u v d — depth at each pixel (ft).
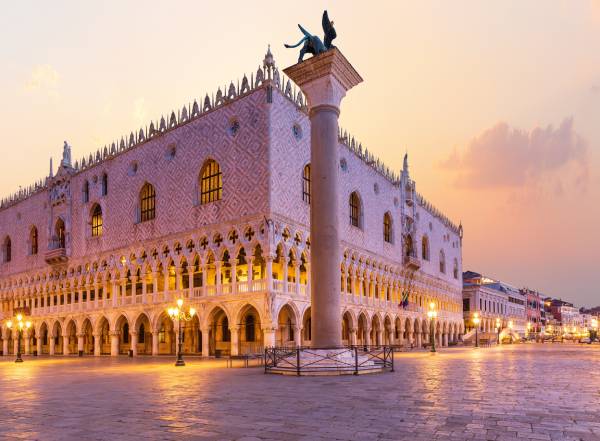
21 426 41.01
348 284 217.56
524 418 41.60
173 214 187.93
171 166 192.24
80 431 38.55
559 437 34.40
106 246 215.51
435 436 34.88
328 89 96.94
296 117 177.27
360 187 225.15
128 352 195.00
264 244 158.40
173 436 35.94
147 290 218.38
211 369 105.91
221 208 171.73
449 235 355.15
